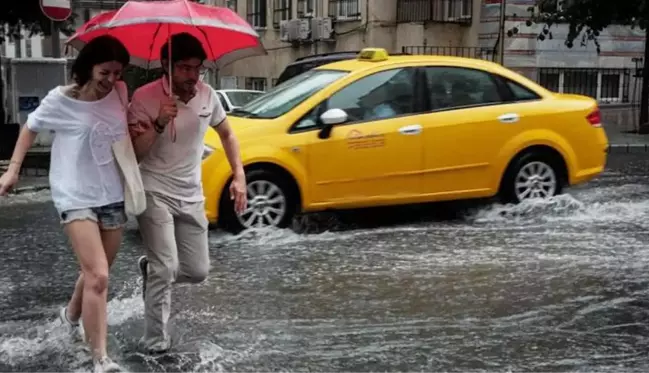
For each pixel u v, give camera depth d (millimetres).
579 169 9805
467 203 9930
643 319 5871
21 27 21812
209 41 5188
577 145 9766
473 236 8672
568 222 9344
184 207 5023
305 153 8648
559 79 22516
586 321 5832
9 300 6445
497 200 9664
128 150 4719
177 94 4863
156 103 4805
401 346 5320
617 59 22969
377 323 5805
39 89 17719
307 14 26641
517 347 5301
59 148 4648
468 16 22406
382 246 8242
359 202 8883
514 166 9531
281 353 5184
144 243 5008
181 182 4988
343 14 24703
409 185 9055
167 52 4770
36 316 5988
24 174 14148
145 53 5320
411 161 9023
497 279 6941
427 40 21953
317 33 25156
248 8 30078
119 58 4574
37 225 9695
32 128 4617
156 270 4977
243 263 7547
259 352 5199
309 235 8742
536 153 9609
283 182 8625
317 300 6387
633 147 17562
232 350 5227
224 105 17438
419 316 5957
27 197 11977
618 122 21844
